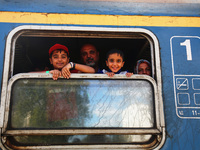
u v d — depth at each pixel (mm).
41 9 1965
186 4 2096
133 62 3029
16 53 2406
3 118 1698
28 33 1945
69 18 1958
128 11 2020
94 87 1835
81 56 2678
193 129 1793
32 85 1807
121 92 1834
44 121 1748
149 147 1754
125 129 1746
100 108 1793
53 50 2291
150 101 1830
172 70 1919
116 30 1963
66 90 1815
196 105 1844
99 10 1997
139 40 2541
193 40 2006
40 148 1709
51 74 1822
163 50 1963
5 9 1943
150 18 2021
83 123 1759
